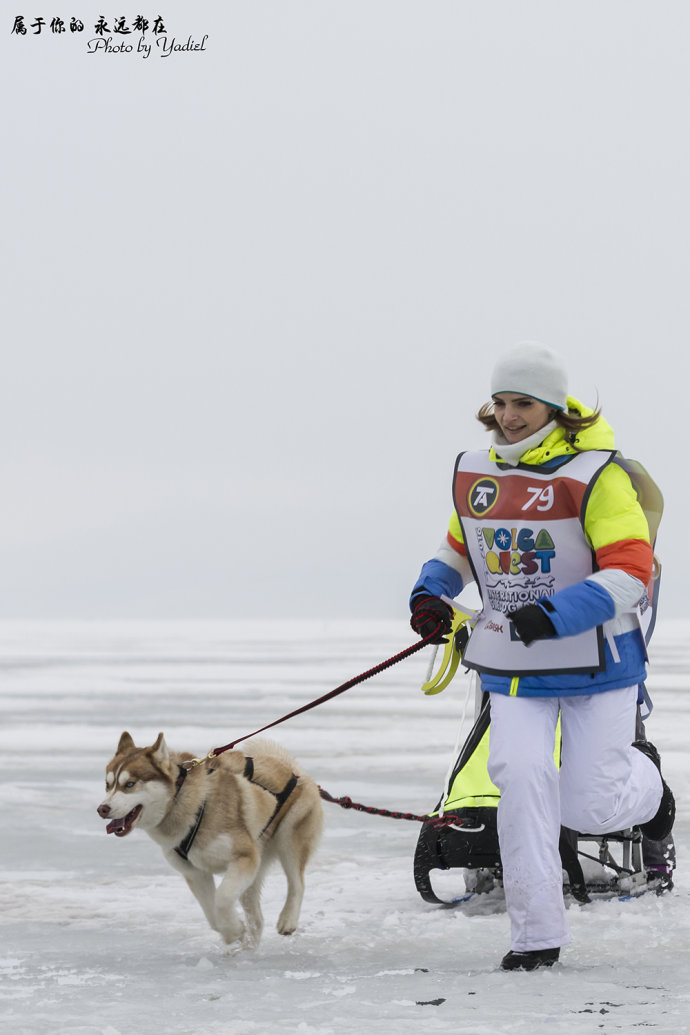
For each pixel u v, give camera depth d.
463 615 8.09
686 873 10.82
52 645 80.31
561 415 7.86
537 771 7.53
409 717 26.09
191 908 9.94
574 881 9.44
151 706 29.30
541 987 7.11
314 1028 6.38
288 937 8.94
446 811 9.56
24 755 20.09
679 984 7.16
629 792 8.32
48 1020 6.65
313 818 9.48
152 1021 6.61
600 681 7.79
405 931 8.98
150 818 8.52
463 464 8.23
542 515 7.68
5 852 12.57
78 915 9.73
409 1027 6.35
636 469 7.89
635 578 7.34
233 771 8.95
